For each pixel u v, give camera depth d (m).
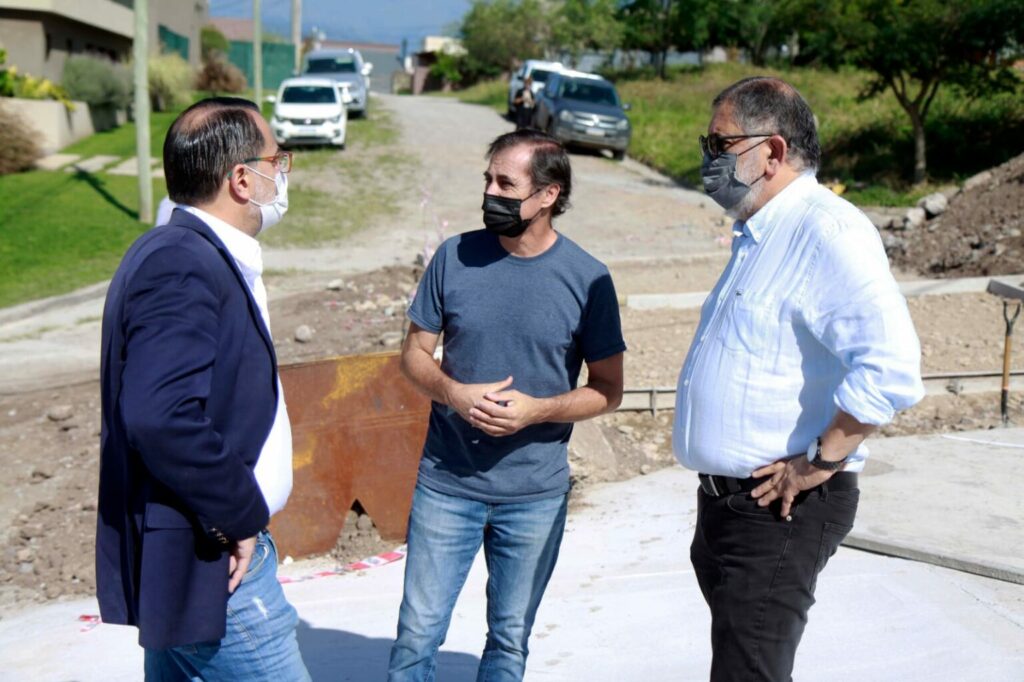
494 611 3.37
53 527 6.84
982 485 5.65
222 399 2.50
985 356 8.38
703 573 2.96
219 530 2.43
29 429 8.29
